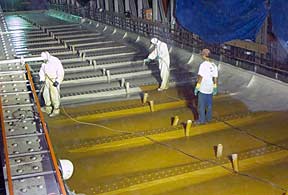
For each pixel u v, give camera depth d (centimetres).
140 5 2041
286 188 642
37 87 1084
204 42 1433
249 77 1134
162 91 1129
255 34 1156
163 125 895
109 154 780
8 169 405
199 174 698
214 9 1286
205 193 641
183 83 1189
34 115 576
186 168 708
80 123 916
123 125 902
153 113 979
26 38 1903
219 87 1140
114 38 1872
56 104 940
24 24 2455
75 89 1147
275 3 1024
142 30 1823
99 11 2319
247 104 1007
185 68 1337
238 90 1106
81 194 605
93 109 992
